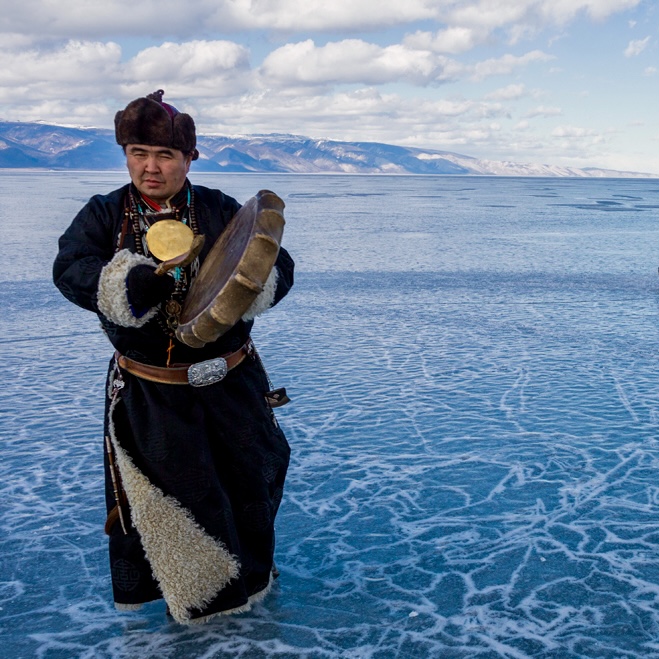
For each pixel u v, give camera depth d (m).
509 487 3.76
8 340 7.64
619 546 3.11
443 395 5.47
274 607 2.68
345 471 4.02
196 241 2.08
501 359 6.62
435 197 63.09
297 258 15.84
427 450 4.32
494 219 31.66
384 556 3.06
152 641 2.48
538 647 2.40
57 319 8.78
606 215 35.78
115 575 2.46
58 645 2.47
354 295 10.67
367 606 2.67
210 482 2.38
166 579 2.35
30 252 16.14
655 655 2.35
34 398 5.55
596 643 2.41
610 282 12.27
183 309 2.32
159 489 2.34
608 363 6.45
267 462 2.55
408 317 8.87
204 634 2.51
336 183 132.75
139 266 2.16
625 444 4.38
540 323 8.48
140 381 2.41
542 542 3.15
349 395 5.49
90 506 3.65
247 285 2.03
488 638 2.45
